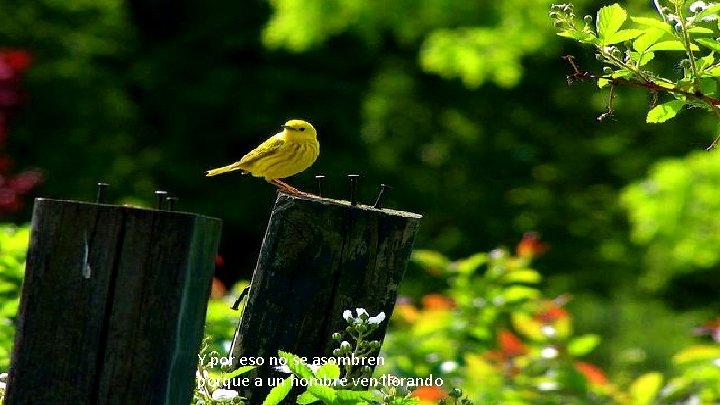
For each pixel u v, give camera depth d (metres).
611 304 15.14
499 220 23.42
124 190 21.41
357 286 3.97
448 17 17.89
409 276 21.61
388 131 23.73
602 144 23.28
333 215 3.95
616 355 12.54
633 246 23.00
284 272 3.96
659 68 16.42
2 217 16.83
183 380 3.18
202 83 24.12
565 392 7.50
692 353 7.17
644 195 17.50
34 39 21.39
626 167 23.22
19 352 3.08
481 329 8.15
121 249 3.08
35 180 13.51
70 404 3.07
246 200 23.78
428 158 23.77
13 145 20.56
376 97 23.67
